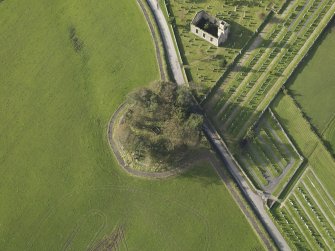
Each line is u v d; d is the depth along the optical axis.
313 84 98.12
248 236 85.00
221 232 85.75
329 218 85.31
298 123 93.94
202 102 96.00
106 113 98.62
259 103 95.88
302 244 83.44
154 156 90.00
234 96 97.06
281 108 95.69
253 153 91.69
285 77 98.12
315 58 101.00
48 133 98.12
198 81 98.88
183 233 86.31
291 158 90.81
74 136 97.06
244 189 88.81
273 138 92.81
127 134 92.62
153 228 87.25
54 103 101.31
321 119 94.69
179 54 102.00
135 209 89.25
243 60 101.00
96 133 96.75
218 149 92.31
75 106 100.38
